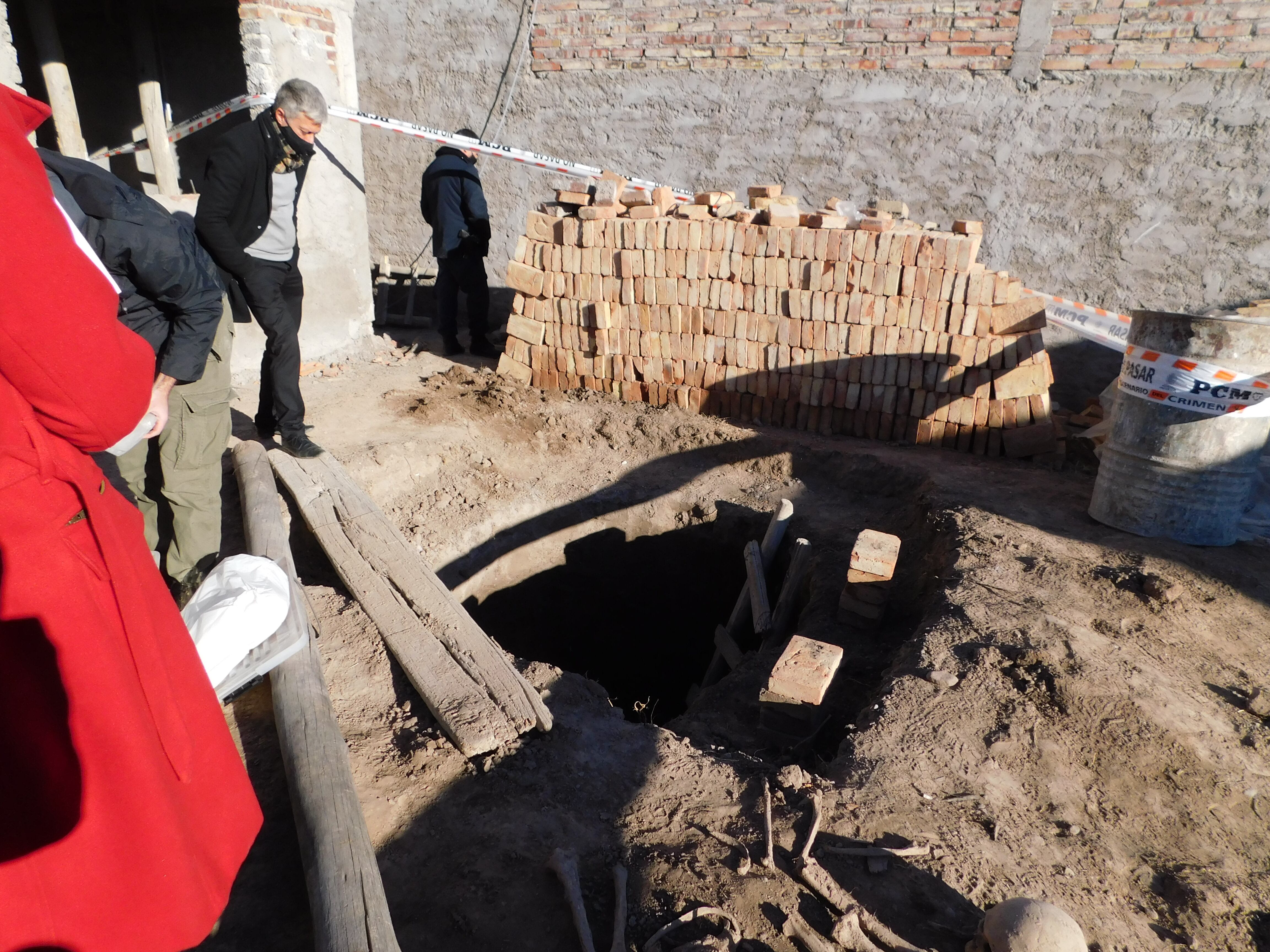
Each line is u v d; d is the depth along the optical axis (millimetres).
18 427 1271
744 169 7133
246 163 3732
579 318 6203
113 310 1396
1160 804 2607
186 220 2727
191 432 3029
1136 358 4250
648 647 5641
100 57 7586
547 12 7281
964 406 5465
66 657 1296
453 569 4656
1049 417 5328
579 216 6059
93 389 1307
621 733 2875
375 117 6617
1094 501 4559
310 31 5875
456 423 5598
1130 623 3541
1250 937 2170
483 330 7172
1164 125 5859
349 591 3465
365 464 4754
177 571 3242
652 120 7285
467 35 7625
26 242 1216
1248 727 2961
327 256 6406
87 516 1363
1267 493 4883
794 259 5523
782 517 4902
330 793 2193
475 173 6730
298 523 4098
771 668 3871
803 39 6633
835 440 5754
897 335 5457
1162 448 4191
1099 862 2379
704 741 3268
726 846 2334
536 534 5129
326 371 6406
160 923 1429
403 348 7227
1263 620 3641
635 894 2158
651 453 5797
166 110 7477
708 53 6934
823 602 4262
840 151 6797
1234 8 5496
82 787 1324
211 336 2703
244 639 2381
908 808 2508
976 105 6312
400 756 2625
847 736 2885
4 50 4223
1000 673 3170
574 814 2451
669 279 5863
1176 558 4094
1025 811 2543
